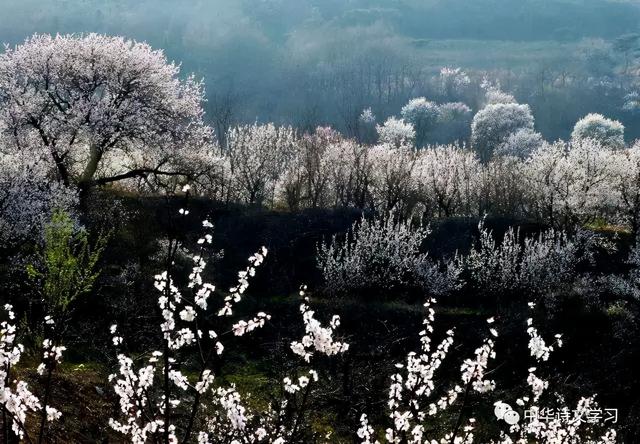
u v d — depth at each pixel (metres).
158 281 7.59
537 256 35.69
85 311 26.56
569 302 33.19
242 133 50.03
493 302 35.12
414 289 36.03
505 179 49.34
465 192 49.25
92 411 15.70
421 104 116.75
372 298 34.75
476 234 41.34
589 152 48.16
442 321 32.41
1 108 37.59
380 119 123.50
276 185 48.03
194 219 38.47
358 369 20.09
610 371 28.56
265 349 27.69
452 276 35.31
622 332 30.84
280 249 37.88
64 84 39.31
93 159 39.25
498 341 30.61
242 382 23.66
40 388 15.54
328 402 17.97
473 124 99.50
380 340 30.16
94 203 37.09
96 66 39.56
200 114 44.66
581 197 43.66
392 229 37.56
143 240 34.97
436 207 48.72
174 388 15.95
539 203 46.88
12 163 32.22
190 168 41.53
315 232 39.69
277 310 32.31
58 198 32.06
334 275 35.06
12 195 30.31
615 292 34.81
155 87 40.91
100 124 37.09
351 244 36.31
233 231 38.66
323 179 46.41
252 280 35.28
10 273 27.11
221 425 14.45
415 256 39.19
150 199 40.34
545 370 27.05
